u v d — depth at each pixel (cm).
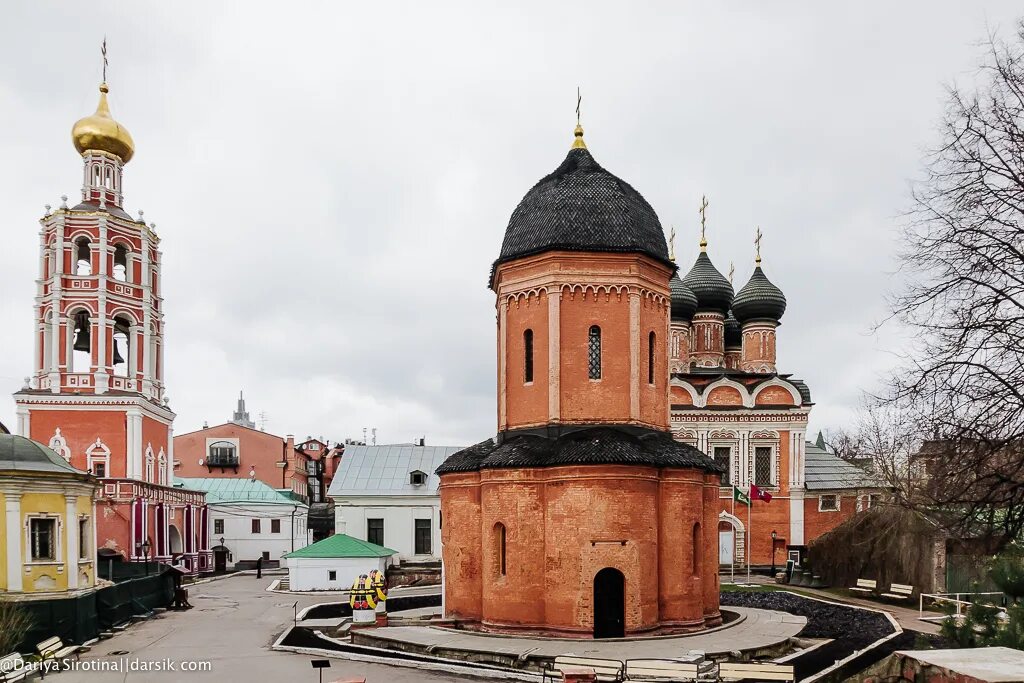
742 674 1850
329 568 4781
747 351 5716
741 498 4569
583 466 2545
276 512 7000
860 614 3088
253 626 3306
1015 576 1661
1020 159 1530
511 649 2359
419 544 5472
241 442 8344
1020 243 1566
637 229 2933
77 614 2834
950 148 1614
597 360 2855
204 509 6438
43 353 5344
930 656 1048
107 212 5444
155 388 5719
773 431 5175
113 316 5406
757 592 3925
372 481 5672
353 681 1783
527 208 3053
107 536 4959
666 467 2659
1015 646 1373
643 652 2288
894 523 3575
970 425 1550
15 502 2747
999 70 1579
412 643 2553
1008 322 1515
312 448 10244
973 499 1593
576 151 3186
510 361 2970
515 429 2911
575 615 2508
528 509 2645
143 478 5322
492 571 2697
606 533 2519
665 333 3033
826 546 4206
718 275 6044
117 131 5684
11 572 2716
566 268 2834
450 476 2906
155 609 3838
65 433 5144
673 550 2656
